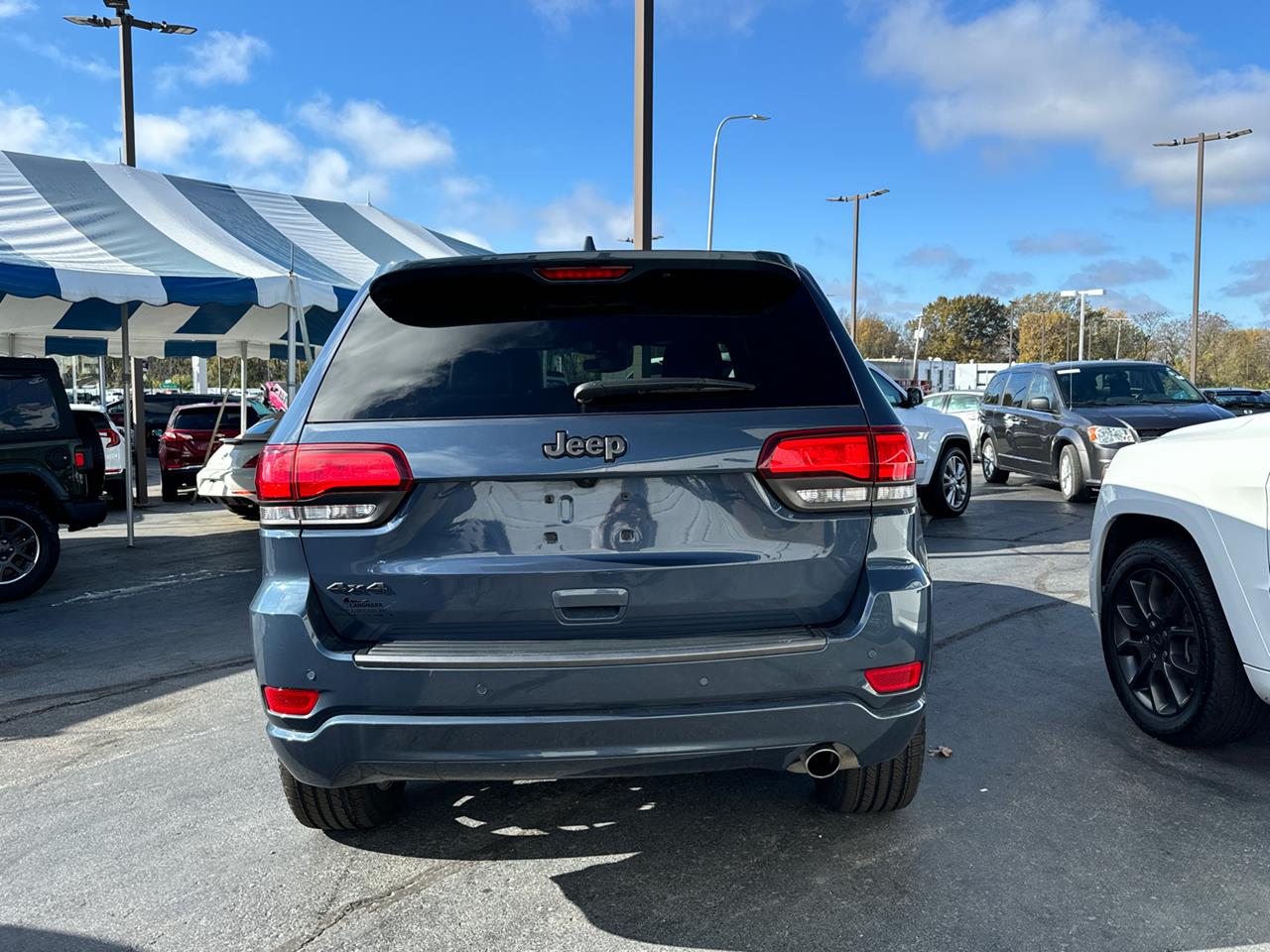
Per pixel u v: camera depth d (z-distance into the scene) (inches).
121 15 566.3
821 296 103.3
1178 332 3053.6
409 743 89.4
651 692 88.6
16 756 150.4
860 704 91.9
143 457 556.1
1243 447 128.3
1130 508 147.6
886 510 94.3
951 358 4416.8
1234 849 110.4
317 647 89.7
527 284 99.0
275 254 380.5
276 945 95.2
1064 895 100.9
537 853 113.0
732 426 91.7
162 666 201.2
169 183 410.6
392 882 107.1
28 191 354.3
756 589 91.7
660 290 100.7
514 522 90.8
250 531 424.2
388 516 90.7
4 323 438.3
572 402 92.6
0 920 101.0
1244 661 126.0
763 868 108.0
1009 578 266.1
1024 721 152.9
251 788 134.6
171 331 484.1
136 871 111.0
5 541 277.7
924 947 92.0
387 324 99.2
